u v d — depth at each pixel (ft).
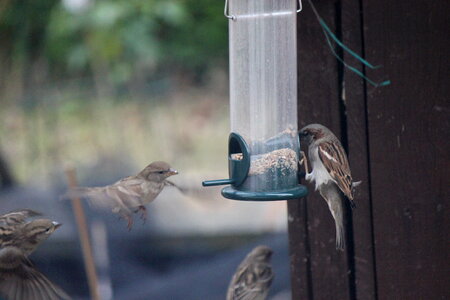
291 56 25.71
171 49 70.08
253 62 26.17
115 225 48.24
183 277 43.55
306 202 25.72
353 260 25.23
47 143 67.62
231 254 46.01
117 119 69.82
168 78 73.31
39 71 71.00
